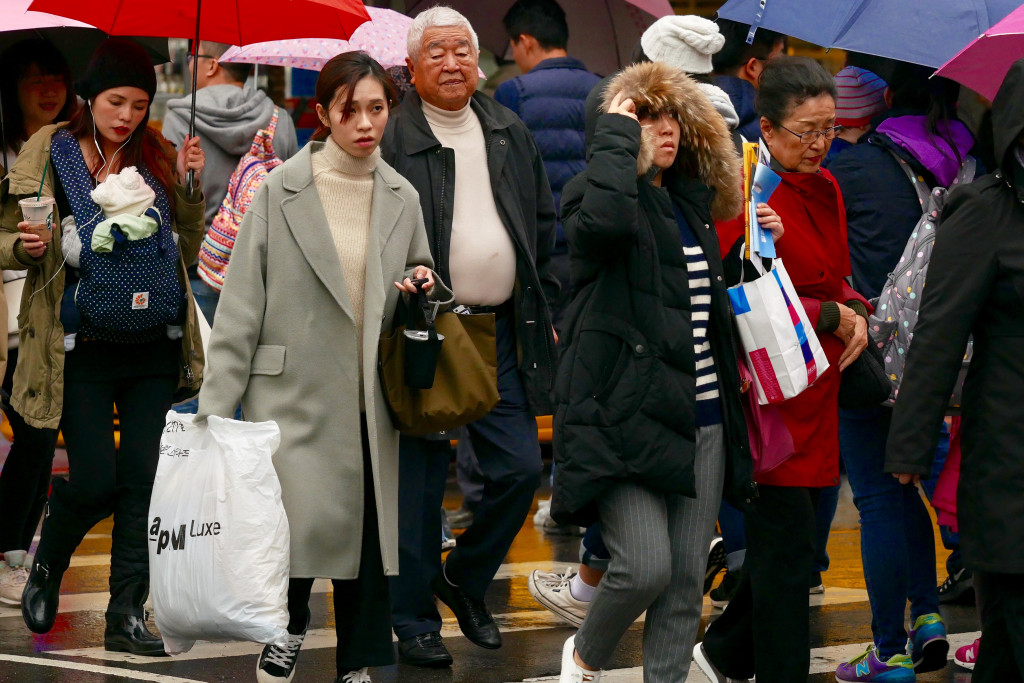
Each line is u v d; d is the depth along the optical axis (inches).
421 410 600.7
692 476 543.5
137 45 701.3
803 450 593.9
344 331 594.9
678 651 572.7
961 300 510.0
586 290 557.6
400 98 959.0
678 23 687.1
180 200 713.0
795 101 622.8
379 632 607.5
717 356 567.8
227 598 553.6
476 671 697.0
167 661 700.0
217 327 586.9
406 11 1246.9
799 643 589.6
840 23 777.6
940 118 713.6
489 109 756.0
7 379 769.6
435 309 604.4
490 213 735.7
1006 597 510.3
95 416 703.7
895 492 681.0
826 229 630.5
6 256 676.7
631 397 538.6
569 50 1239.5
